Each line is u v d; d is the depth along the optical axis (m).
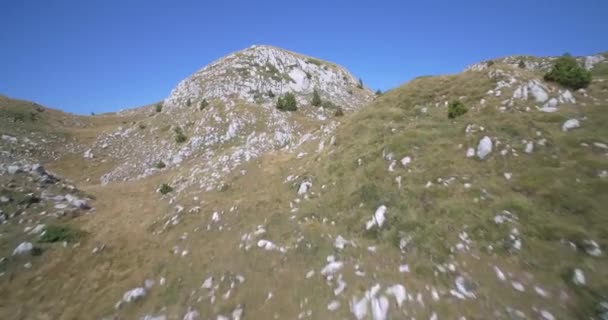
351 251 12.68
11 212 19.16
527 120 16.16
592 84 18.44
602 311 7.91
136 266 14.73
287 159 27.20
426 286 9.98
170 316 11.15
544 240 10.31
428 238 11.97
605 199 10.70
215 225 17.66
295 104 60.62
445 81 24.84
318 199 17.66
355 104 83.88
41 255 15.41
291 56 105.00
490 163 14.65
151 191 30.81
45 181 25.47
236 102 54.12
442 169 15.36
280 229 15.55
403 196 14.58
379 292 10.04
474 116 18.50
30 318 11.38
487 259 10.45
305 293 11.02
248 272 12.86
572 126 14.73
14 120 59.59
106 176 42.75
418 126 19.92
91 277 13.89
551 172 12.65
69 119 77.56
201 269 13.65
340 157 20.81
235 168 27.34
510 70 21.64
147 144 52.34
